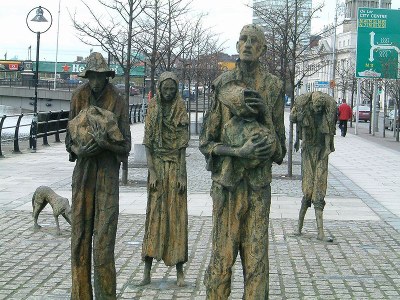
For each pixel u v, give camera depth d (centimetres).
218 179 545
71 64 7606
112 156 662
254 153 526
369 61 3738
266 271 549
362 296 889
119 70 3706
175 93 894
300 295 891
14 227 1309
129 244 1173
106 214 659
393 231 1334
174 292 887
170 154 895
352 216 1498
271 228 1344
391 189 1962
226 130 544
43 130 3203
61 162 2500
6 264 1030
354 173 2377
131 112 5256
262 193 546
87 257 671
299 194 1812
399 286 940
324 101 1189
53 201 1245
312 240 1234
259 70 565
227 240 544
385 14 3712
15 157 2667
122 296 867
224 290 547
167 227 897
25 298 855
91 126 643
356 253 1141
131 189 1839
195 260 1065
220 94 545
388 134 4647
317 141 1226
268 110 546
